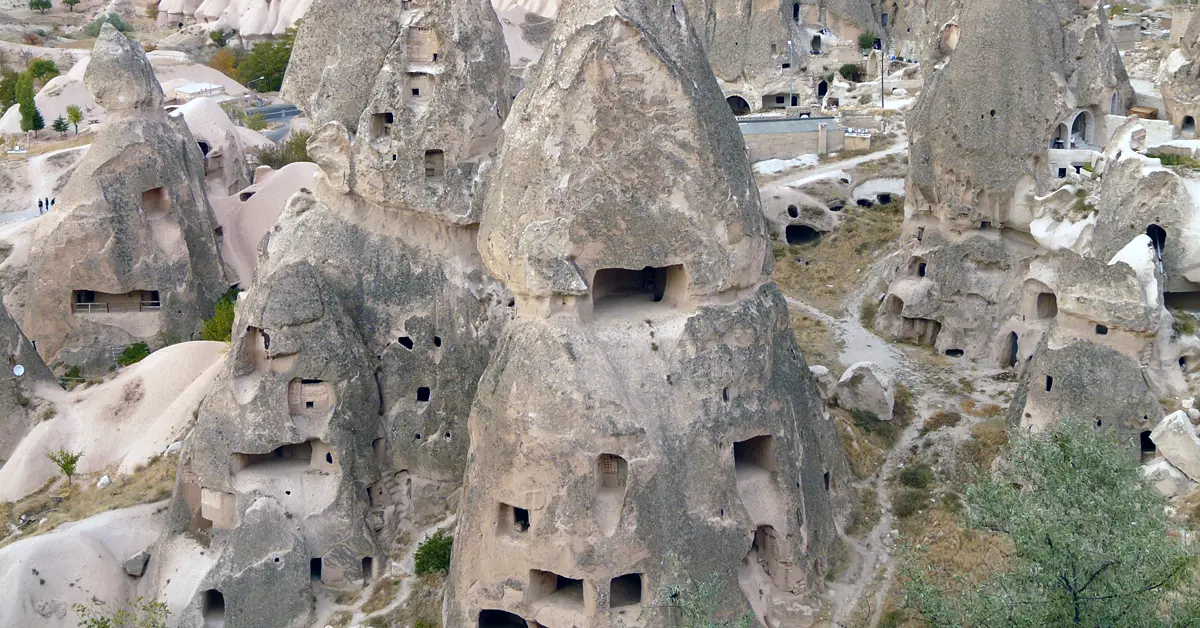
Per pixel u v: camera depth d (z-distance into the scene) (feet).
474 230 119.14
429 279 118.73
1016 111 138.10
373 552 112.27
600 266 94.43
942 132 143.13
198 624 106.01
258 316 110.73
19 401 138.21
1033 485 89.45
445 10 116.88
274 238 123.44
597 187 93.25
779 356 102.53
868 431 125.18
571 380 92.07
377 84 117.60
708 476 93.86
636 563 91.86
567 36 95.14
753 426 97.09
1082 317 108.99
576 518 91.66
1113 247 120.78
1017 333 139.33
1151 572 74.43
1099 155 135.03
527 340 94.73
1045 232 133.49
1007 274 142.72
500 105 120.88
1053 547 74.74
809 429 105.50
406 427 117.91
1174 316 113.50
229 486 109.50
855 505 111.34
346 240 120.06
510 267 95.40
